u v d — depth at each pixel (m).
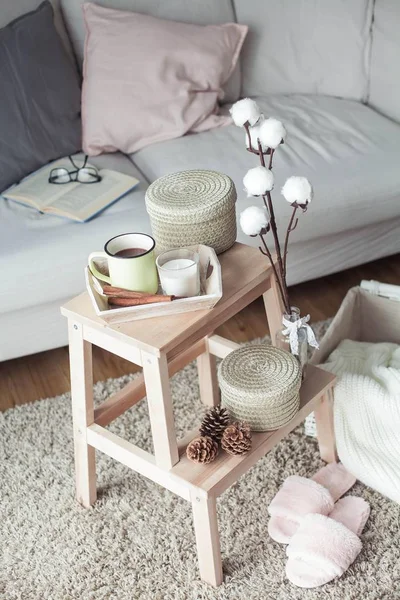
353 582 1.37
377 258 2.20
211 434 1.36
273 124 1.21
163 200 1.41
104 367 1.97
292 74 2.44
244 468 1.34
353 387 1.56
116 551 1.48
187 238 1.41
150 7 2.29
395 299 1.81
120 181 1.99
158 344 1.24
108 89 2.16
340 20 2.36
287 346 1.47
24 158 2.04
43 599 1.40
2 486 1.64
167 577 1.42
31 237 1.81
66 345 1.95
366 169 2.01
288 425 1.40
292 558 1.40
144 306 1.27
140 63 2.16
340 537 1.40
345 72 2.41
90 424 1.48
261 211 1.28
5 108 2.01
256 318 2.10
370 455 1.51
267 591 1.37
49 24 2.17
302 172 1.99
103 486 1.62
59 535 1.52
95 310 1.29
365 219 2.03
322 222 1.96
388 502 1.53
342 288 2.22
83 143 2.20
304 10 2.36
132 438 1.72
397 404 1.51
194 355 1.67
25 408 1.84
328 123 2.25
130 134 2.17
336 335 1.76
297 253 2.04
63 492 1.62
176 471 1.32
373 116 2.30
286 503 1.49
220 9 2.35
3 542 1.52
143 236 1.35
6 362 2.01
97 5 2.22
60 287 1.79
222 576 1.40
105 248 1.32
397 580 1.37
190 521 1.52
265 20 2.37
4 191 2.02
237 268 1.42
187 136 2.21
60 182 1.99
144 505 1.57
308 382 1.49
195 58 2.21
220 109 2.35
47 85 2.12
